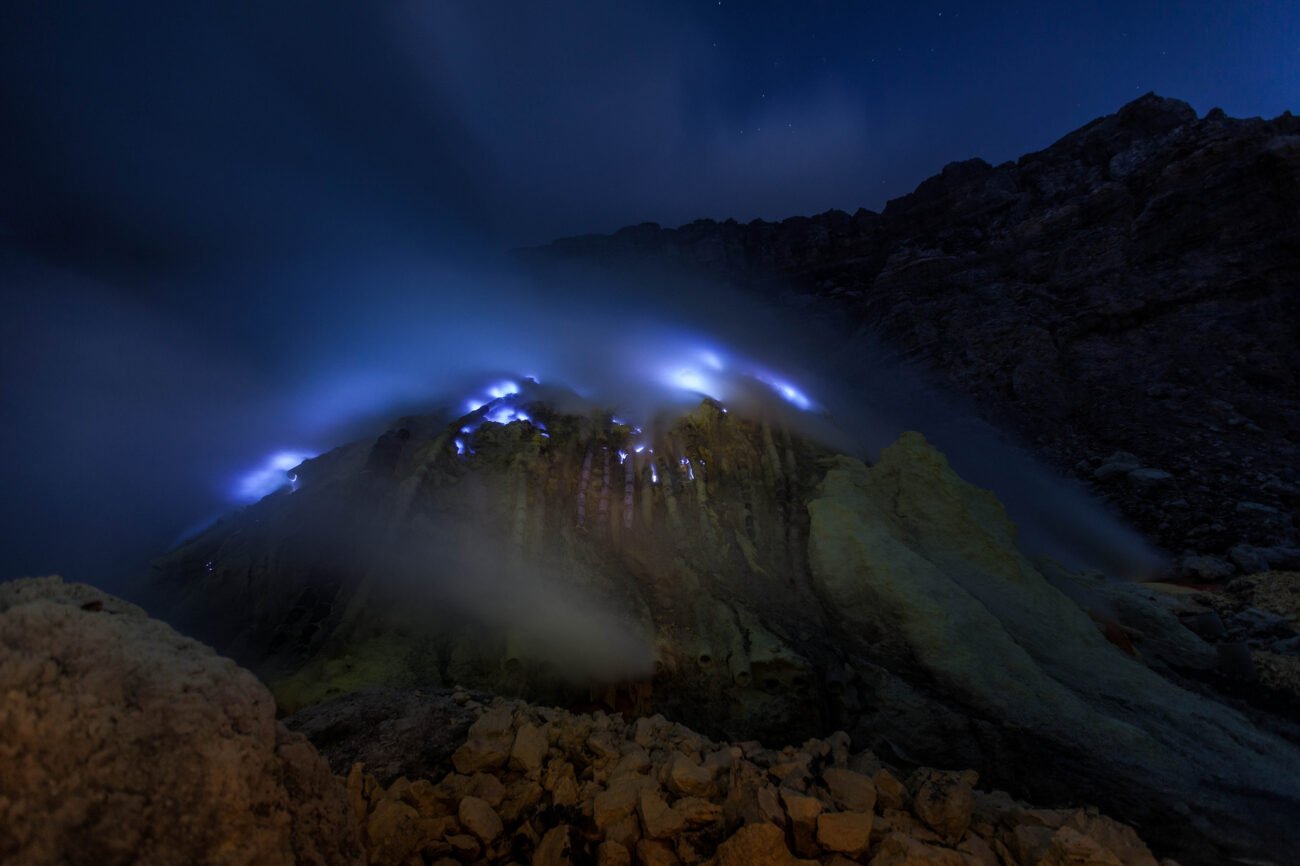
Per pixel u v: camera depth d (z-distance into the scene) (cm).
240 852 159
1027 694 521
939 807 296
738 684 564
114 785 150
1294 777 429
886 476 895
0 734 142
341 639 600
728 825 290
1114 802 396
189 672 180
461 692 437
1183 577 1069
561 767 335
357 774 302
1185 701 556
